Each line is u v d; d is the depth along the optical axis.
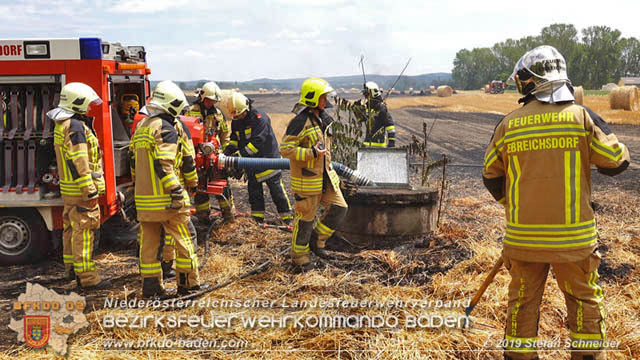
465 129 21.22
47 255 5.75
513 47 131.38
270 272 5.14
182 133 4.59
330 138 5.08
